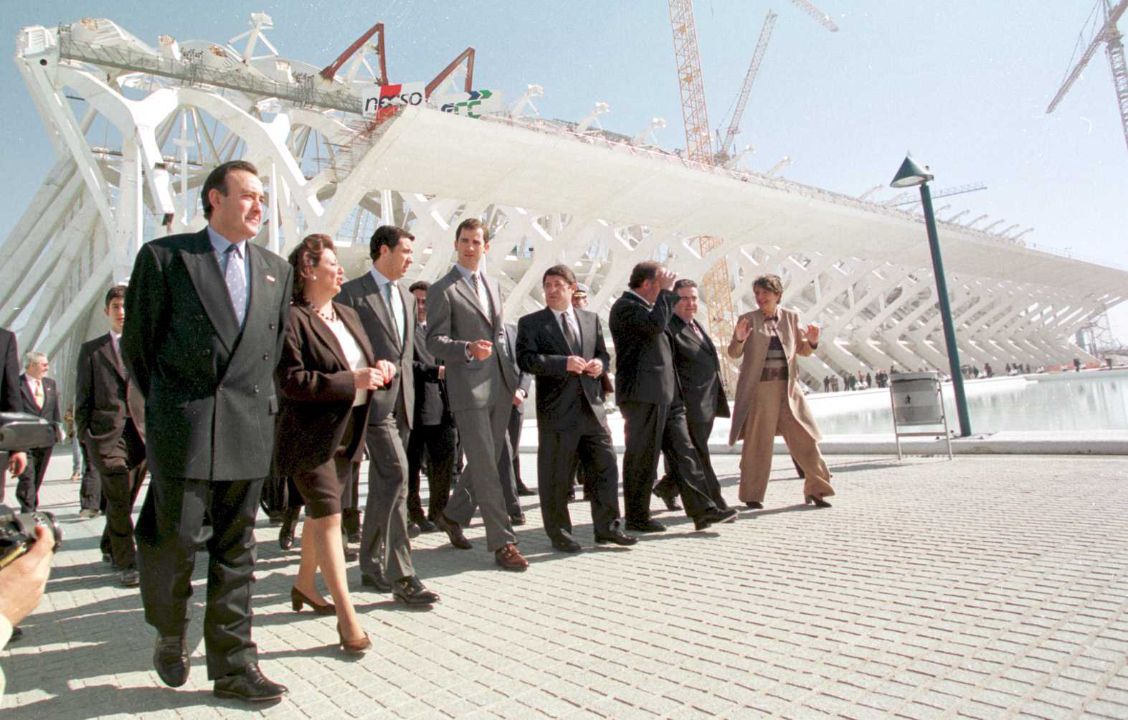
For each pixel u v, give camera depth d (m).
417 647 2.74
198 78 32.19
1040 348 77.69
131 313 2.35
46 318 31.05
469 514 4.86
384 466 3.55
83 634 3.20
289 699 2.30
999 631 2.49
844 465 7.85
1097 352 104.00
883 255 45.38
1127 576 3.03
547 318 4.57
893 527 4.39
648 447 4.77
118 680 2.57
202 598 3.86
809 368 51.66
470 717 2.05
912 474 6.69
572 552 4.37
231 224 2.49
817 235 38.69
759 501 5.42
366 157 23.03
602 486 4.49
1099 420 14.27
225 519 2.41
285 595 3.79
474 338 4.14
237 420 2.39
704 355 5.16
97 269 28.03
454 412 4.14
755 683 2.17
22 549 1.21
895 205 47.94
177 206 35.72
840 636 2.54
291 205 27.44
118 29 30.95
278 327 2.63
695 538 4.55
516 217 34.50
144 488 10.20
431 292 4.16
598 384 4.59
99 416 4.29
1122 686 1.97
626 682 2.24
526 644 2.69
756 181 34.41
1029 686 2.02
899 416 7.98
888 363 55.53
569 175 26.84
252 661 2.37
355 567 4.41
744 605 3.00
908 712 1.90
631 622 2.87
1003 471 6.41
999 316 70.81
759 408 5.43
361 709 2.17
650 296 4.94
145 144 26.17
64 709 2.29
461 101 28.14
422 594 3.32
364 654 2.70
